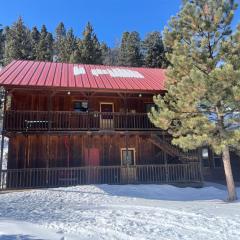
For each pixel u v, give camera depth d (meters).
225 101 13.62
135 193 16.06
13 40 64.06
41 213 10.10
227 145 13.95
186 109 14.41
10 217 9.33
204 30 15.10
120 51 66.81
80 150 20.41
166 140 20.73
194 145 13.89
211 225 8.47
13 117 17.75
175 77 15.49
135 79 21.59
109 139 21.00
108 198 14.06
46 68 22.55
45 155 19.73
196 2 15.57
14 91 19.78
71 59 54.31
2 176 18.11
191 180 19.38
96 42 72.88
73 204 12.30
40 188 17.36
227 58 14.38
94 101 21.30
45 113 18.72
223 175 23.95
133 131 19.20
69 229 7.78
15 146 19.45
